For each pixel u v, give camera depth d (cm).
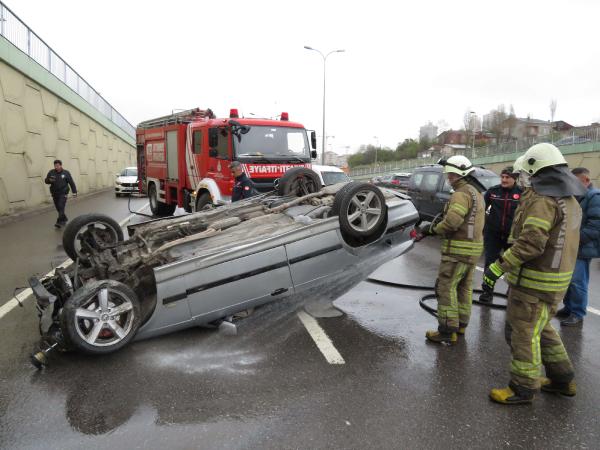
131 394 336
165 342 425
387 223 511
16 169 1438
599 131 2306
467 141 6694
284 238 444
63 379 357
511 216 553
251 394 339
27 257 799
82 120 2328
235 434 292
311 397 337
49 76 1734
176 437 288
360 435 293
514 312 333
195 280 409
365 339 446
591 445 291
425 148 8231
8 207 1373
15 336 441
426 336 452
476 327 490
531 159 318
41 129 1670
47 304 395
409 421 310
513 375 335
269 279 441
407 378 370
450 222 412
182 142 1098
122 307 393
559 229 312
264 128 925
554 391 354
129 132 4162
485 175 1015
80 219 545
